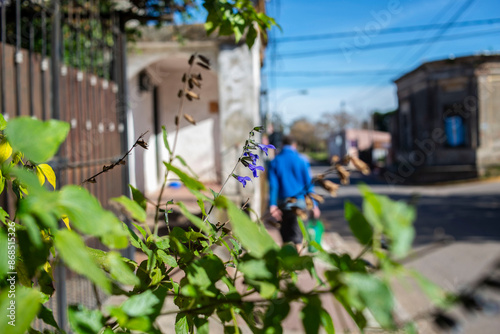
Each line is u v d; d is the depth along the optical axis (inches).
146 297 24.7
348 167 37.8
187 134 339.6
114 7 181.3
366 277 16.8
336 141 1909.4
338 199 516.4
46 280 29.2
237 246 33.6
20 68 115.0
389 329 17.0
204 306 24.5
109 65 180.2
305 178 170.7
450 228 346.6
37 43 179.5
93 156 150.1
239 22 51.1
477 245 271.6
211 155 339.6
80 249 18.6
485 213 433.4
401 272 17.0
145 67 297.4
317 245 23.6
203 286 24.6
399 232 16.5
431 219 398.9
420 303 127.2
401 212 16.9
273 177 173.2
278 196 171.3
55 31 128.7
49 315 28.3
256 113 272.8
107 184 157.6
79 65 144.6
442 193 657.0
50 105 128.6
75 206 19.1
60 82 131.3
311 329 20.1
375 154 1418.6
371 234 18.5
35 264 22.5
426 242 285.6
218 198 22.0
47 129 20.6
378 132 1823.3
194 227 34.9
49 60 129.6
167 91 338.3
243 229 21.4
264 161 307.3
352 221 18.9
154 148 331.9
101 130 157.8
